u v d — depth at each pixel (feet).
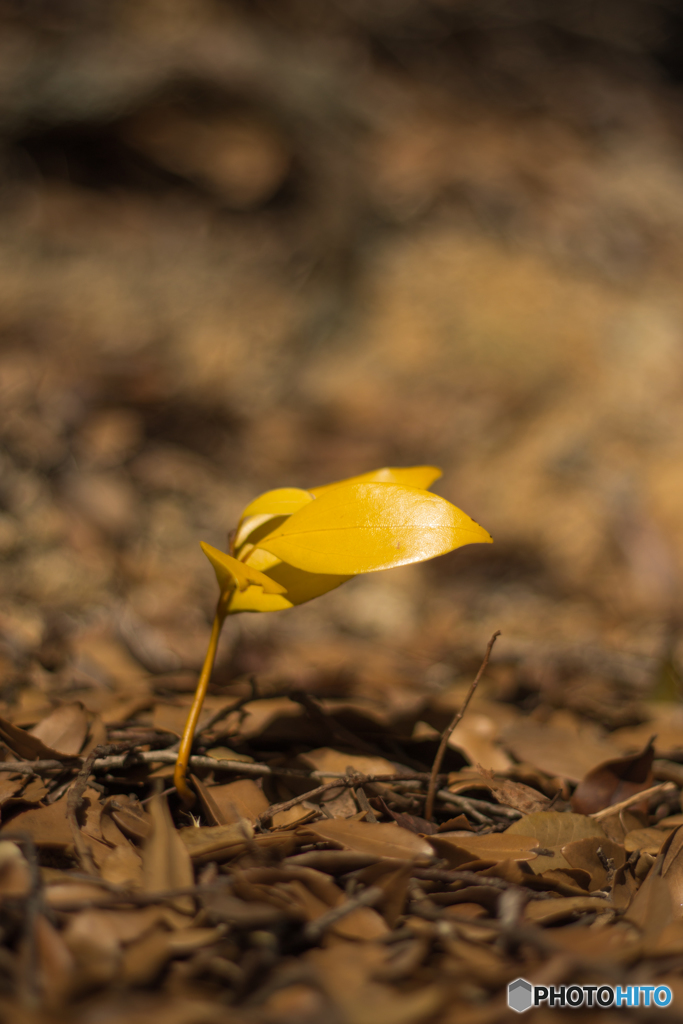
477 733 3.33
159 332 8.17
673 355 8.43
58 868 2.93
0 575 4.69
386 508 2.92
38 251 8.32
